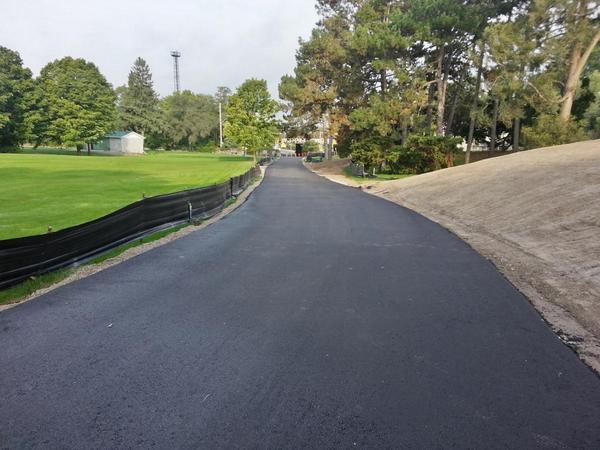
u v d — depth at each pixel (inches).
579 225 332.5
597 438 107.2
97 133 2416.3
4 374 137.6
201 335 167.9
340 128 1744.6
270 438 106.7
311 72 1760.6
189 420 114.0
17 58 2203.5
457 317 187.3
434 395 125.8
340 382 132.9
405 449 102.6
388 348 156.7
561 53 1100.5
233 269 267.1
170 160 1883.6
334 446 103.7
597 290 217.5
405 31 1352.1
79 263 283.6
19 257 233.5
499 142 1828.2
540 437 107.2
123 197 615.5
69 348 156.2
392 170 1264.8
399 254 310.2
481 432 109.0
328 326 177.2
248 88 1845.5
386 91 1508.4
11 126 2132.1
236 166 1464.1
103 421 113.5
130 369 140.9
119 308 198.1
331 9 1804.9
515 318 186.7
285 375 137.2
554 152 773.9
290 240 361.1
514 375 137.8
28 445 104.0
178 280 243.0
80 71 2412.6
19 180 846.5
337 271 262.8
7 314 190.2
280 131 2174.0
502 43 1119.0
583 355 152.3
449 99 1759.4
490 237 372.2
